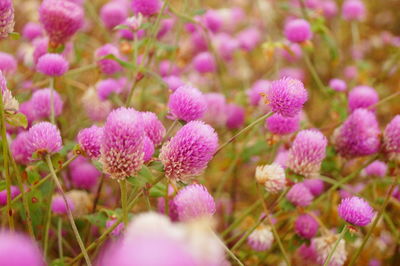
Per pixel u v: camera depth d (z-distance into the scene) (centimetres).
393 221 58
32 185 45
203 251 28
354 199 44
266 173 47
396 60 79
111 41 69
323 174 58
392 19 113
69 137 59
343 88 63
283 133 51
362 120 52
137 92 62
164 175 41
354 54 90
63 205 50
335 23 96
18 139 47
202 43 75
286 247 55
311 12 69
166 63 68
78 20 51
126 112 39
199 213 39
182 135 41
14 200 44
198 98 44
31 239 42
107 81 58
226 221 58
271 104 44
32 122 51
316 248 50
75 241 54
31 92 59
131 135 38
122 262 19
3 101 42
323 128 58
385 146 51
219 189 59
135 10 55
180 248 20
